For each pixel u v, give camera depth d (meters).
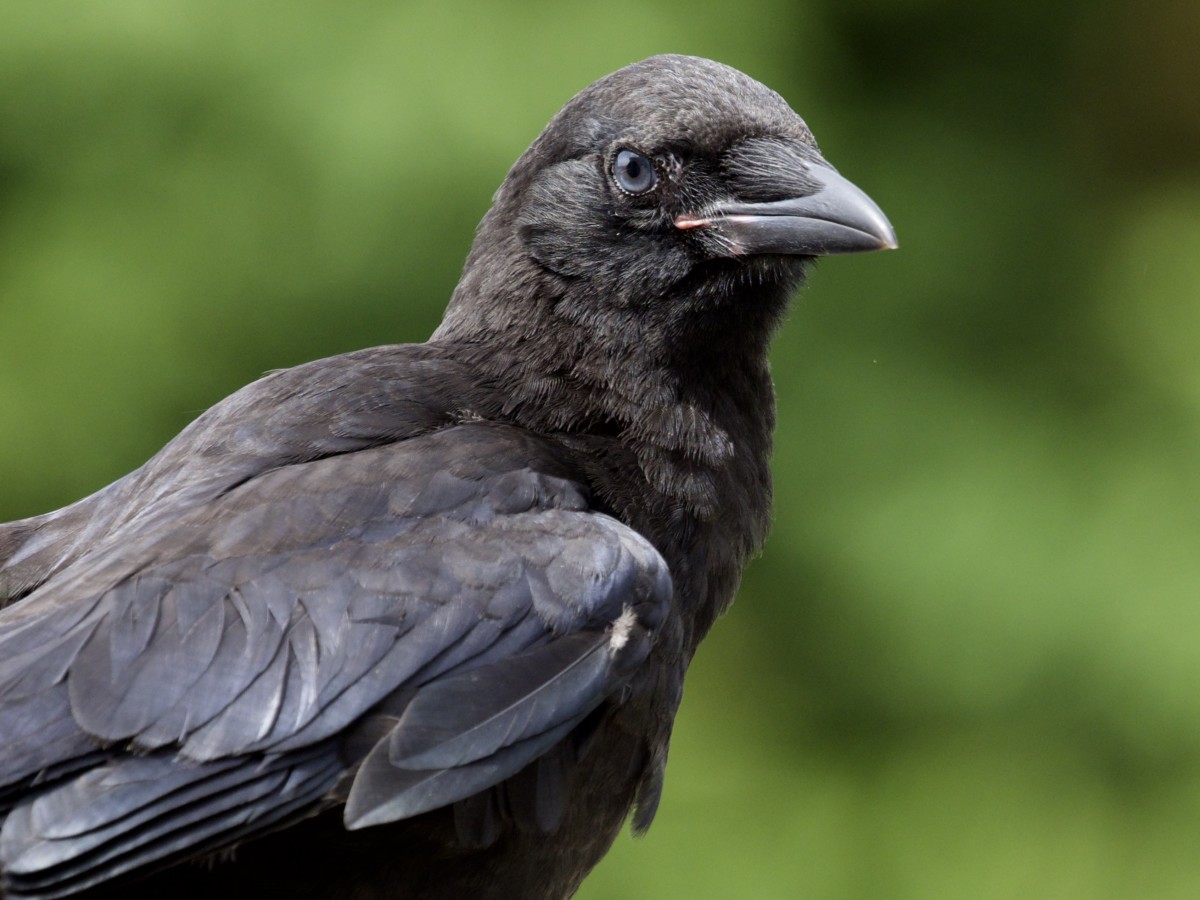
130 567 5.84
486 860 6.19
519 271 7.32
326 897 6.02
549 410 7.04
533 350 7.17
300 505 6.08
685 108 7.29
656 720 6.63
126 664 5.58
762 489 7.42
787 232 7.14
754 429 7.45
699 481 7.02
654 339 7.17
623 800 6.64
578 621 6.09
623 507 6.80
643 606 6.23
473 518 6.21
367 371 6.85
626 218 7.22
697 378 7.25
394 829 5.96
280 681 5.66
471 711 5.81
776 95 7.59
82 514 6.83
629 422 7.05
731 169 7.26
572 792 6.38
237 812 5.56
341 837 5.94
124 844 5.41
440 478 6.28
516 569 6.09
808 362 14.29
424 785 5.64
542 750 5.94
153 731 5.49
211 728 5.55
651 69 7.48
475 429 6.64
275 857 5.92
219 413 6.69
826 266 14.57
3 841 5.32
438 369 7.02
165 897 5.86
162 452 6.78
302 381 6.73
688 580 6.92
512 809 6.14
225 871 5.89
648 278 7.18
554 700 5.95
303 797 5.64
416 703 5.77
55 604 5.77
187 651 5.64
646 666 6.50
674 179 7.23
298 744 5.61
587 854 6.61
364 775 5.60
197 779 5.51
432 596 5.94
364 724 5.75
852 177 14.62
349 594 5.87
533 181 7.42
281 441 6.44
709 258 7.18
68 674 5.54
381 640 5.81
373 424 6.57
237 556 5.89
